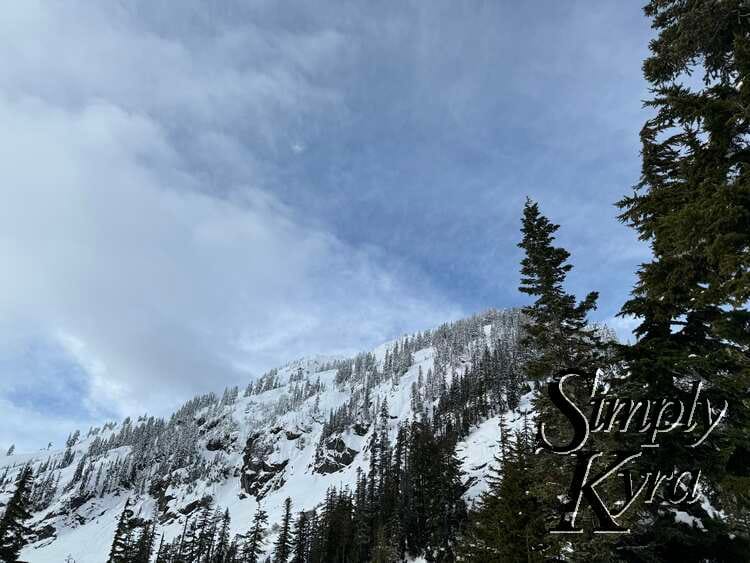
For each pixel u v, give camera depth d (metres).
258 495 163.25
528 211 20.17
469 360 190.12
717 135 8.47
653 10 10.01
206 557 91.88
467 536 31.70
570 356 17.28
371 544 67.50
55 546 151.00
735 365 10.10
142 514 167.62
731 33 9.05
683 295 9.73
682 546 12.49
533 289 18.86
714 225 7.60
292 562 81.50
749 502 9.76
